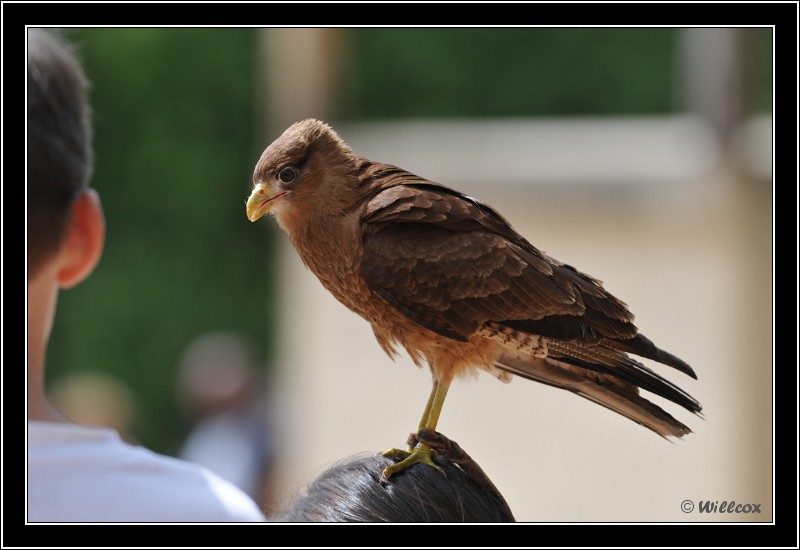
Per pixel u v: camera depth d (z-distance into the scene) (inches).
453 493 168.7
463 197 236.5
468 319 227.6
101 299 861.2
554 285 229.6
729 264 484.4
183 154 866.1
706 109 492.7
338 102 562.9
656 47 767.1
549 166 513.0
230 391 550.9
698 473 484.7
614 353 229.9
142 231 869.8
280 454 560.4
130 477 158.2
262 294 871.1
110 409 645.3
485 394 502.3
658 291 494.6
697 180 489.1
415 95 813.2
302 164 232.2
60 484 153.7
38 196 151.2
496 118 802.2
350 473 169.0
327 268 237.5
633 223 498.3
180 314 864.9
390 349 245.4
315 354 528.7
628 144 525.3
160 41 853.8
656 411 228.8
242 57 863.7
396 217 227.6
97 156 861.2
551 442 496.4
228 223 871.7
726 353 483.5
